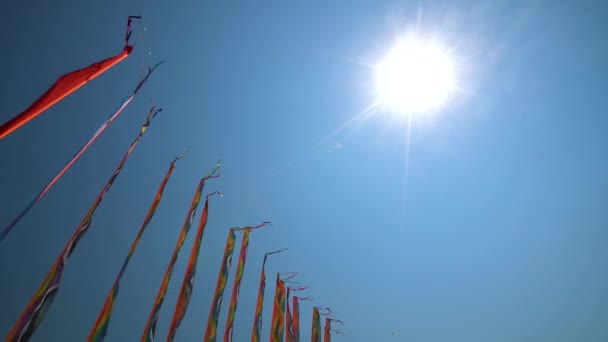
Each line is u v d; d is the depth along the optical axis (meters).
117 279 14.67
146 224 16.33
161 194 17.42
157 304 16.09
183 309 17.05
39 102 7.66
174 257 17.70
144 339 14.93
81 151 10.52
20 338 11.38
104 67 8.97
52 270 12.76
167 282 16.84
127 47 9.53
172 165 18.62
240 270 22.41
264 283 25.66
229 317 20.52
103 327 13.57
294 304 28.75
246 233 23.94
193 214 19.70
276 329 25.16
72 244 13.21
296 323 27.84
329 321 33.47
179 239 18.33
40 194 10.26
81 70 8.53
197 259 18.88
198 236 19.53
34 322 11.86
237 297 21.39
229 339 19.88
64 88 8.12
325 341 32.31
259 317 23.78
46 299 12.20
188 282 17.91
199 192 20.62
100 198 14.08
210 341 18.34
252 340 22.67
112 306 14.09
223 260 21.66
